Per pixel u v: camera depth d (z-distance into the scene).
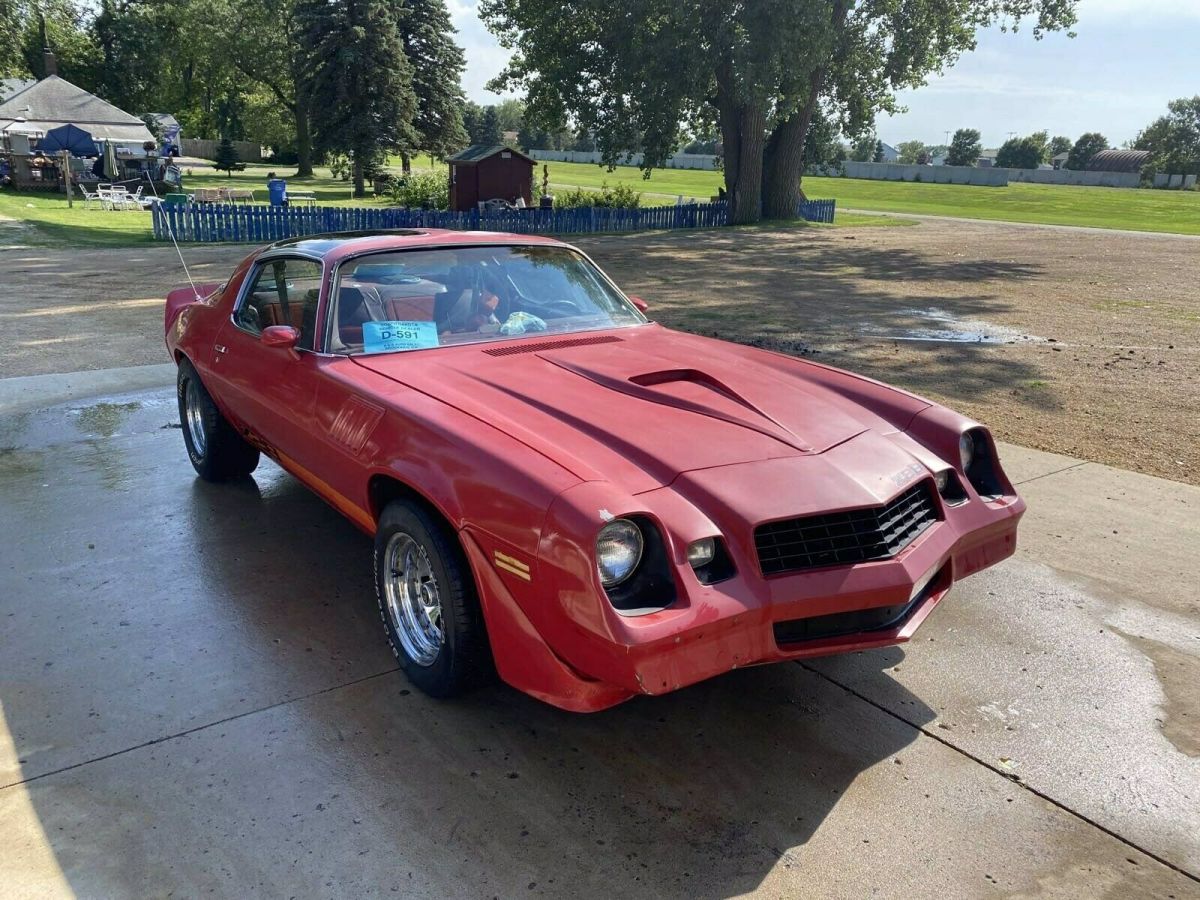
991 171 89.31
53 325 10.45
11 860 2.46
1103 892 2.40
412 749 2.97
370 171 41.97
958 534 3.17
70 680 3.33
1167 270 19.56
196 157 76.88
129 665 3.43
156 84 65.38
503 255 4.46
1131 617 3.95
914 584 2.83
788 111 27.58
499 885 2.40
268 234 22.89
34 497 5.14
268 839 2.55
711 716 3.22
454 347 3.93
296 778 2.81
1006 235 29.66
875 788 2.82
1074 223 37.72
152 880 2.39
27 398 7.26
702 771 2.90
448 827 2.61
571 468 2.69
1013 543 3.52
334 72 40.56
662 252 21.94
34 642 3.59
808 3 24.44
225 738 3.01
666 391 3.45
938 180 92.19
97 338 9.72
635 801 2.74
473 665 3.07
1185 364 9.44
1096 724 3.18
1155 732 3.13
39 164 35.78
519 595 2.67
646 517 2.54
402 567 3.33
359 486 3.44
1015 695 3.36
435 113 48.62
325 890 2.37
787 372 4.02
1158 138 130.00
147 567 4.27
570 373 3.61
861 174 95.50
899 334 11.05
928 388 8.15
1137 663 3.58
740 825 2.65
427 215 25.05
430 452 3.01
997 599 4.12
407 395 3.35
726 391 3.49
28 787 2.75
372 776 2.83
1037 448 6.36
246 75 63.12
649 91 27.78
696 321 11.77
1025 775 2.89
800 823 2.66
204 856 2.48
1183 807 2.75
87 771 2.83
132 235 22.28
